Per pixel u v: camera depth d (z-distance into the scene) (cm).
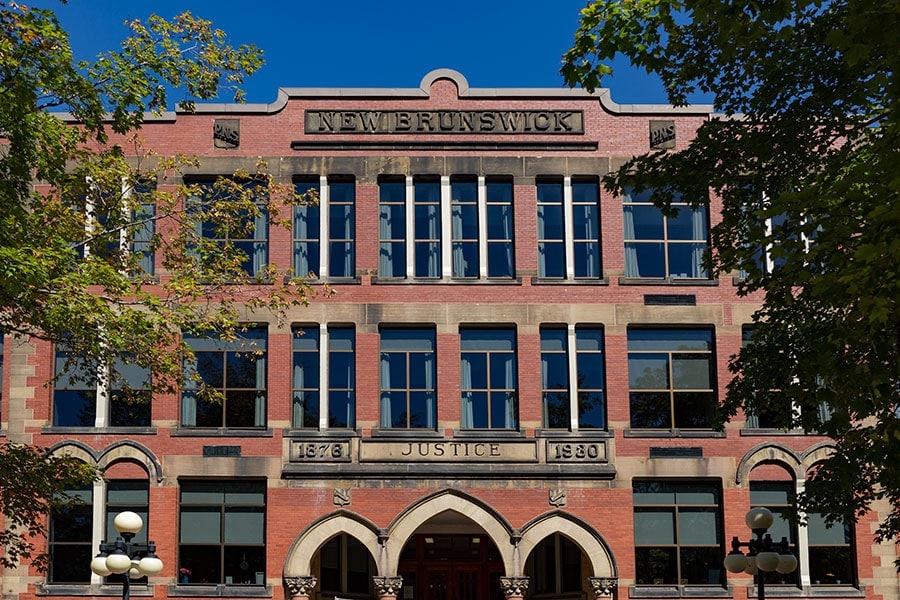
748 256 1611
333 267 3050
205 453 2903
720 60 1788
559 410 2989
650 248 3088
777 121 1753
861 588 2895
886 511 2919
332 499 2892
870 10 1254
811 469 2944
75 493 2894
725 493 2928
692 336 3042
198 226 3019
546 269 3064
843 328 1359
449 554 3341
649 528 2939
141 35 2058
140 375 2966
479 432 2947
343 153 3072
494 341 3025
